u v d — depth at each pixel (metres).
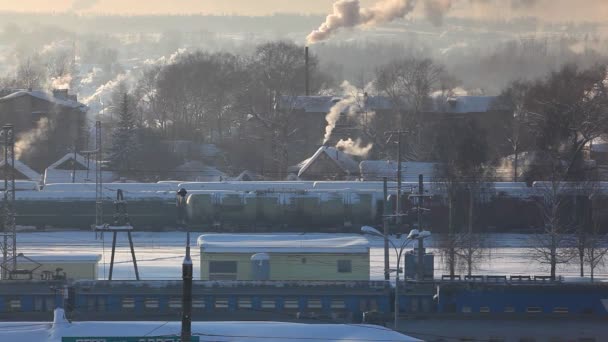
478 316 186.38
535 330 178.50
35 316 184.25
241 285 185.75
